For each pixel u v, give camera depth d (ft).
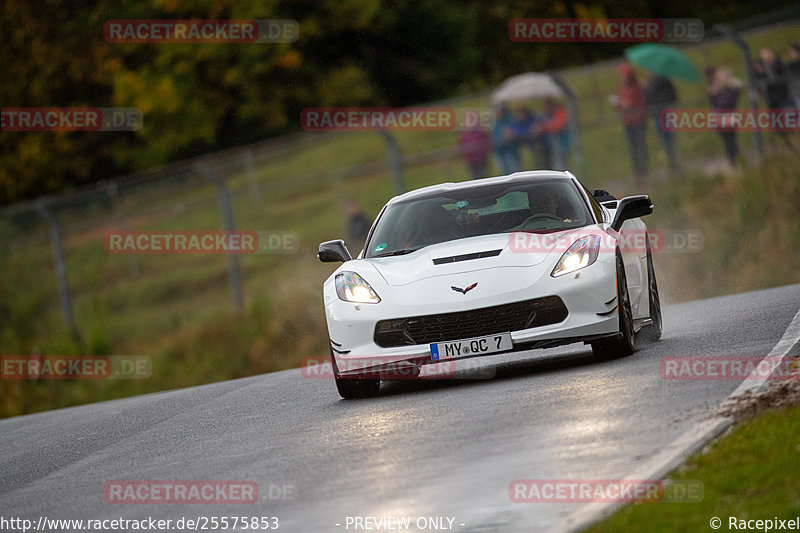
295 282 255.91
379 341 96.02
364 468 67.72
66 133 388.98
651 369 87.51
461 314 93.71
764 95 243.40
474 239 101.55
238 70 362.94
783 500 46.78
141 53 382.83
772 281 216.95
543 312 93.50
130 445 98.53
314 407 101.04
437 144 312.91
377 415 87.66
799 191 226.38
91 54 390.01
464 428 75.05
